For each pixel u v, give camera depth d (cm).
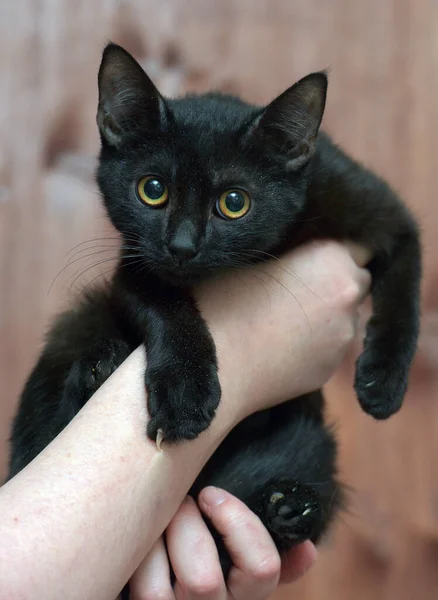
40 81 52
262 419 42
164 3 53
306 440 41
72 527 29
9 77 52
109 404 33
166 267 37
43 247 51
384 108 54
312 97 38
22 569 28
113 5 53
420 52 54
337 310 39
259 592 35
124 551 30
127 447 32
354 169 42
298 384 39
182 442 33
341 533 51
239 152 38
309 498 38
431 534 52
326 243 41
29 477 30
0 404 50
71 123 52
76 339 41
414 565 51
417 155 54
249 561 34
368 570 51
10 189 52
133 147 39
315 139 39
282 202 39
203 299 38
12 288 51
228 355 36
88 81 52
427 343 52
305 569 38
